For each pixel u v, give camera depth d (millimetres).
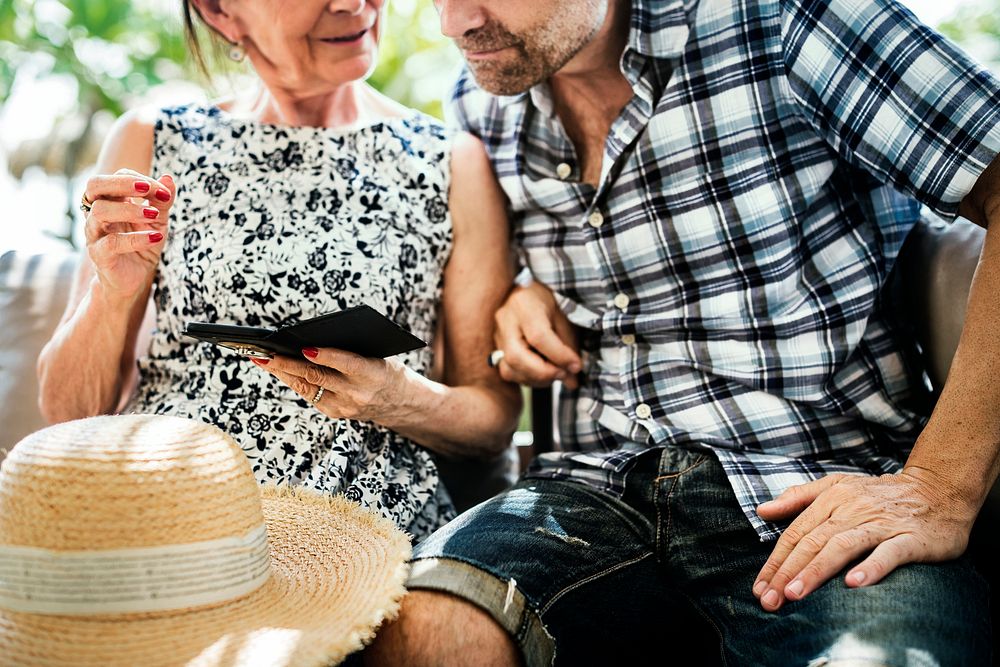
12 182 2613
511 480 1725
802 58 1320
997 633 1290
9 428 1654
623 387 1443
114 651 896
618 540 1316
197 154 1518
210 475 975
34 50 2502
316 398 1319
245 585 985
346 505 1211
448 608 1100
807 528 1153
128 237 1293
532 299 1522
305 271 1451
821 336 1364
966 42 2371
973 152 1213
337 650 917
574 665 1227
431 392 1432
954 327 1378
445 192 1572
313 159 1521
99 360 1438
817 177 1374
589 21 1357
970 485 1146
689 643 1339
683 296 1423
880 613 1024
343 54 1469
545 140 1538
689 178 1392
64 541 919
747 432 1369
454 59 2652
